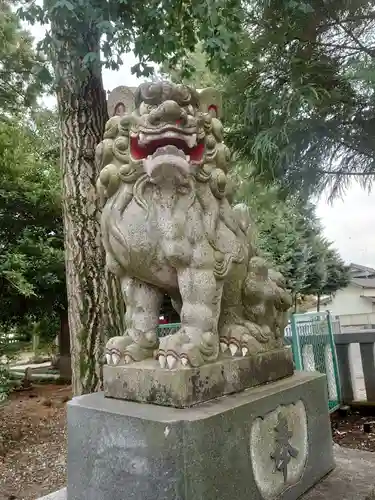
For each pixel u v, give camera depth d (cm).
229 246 155
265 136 299
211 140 154
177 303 167
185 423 116
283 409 150
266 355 162
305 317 358
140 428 122
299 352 336
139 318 153
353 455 196
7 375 447
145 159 143
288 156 299
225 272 150
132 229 145
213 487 119
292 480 149
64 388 602
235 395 142
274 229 746
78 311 275
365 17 292
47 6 231
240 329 156
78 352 272
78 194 282
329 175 320
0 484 291
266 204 369
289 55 318
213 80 394
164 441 117
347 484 161
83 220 280
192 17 306
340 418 389
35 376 698
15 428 405
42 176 540
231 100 340
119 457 126
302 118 298
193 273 144
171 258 141
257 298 160
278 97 307
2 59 471
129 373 139
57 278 566
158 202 145
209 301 144
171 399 129
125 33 255
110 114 163
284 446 147
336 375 389
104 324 274
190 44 316
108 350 148
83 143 287
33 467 318
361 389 502
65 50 277
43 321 711
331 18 300
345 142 308
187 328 142
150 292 155
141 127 143
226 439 125
